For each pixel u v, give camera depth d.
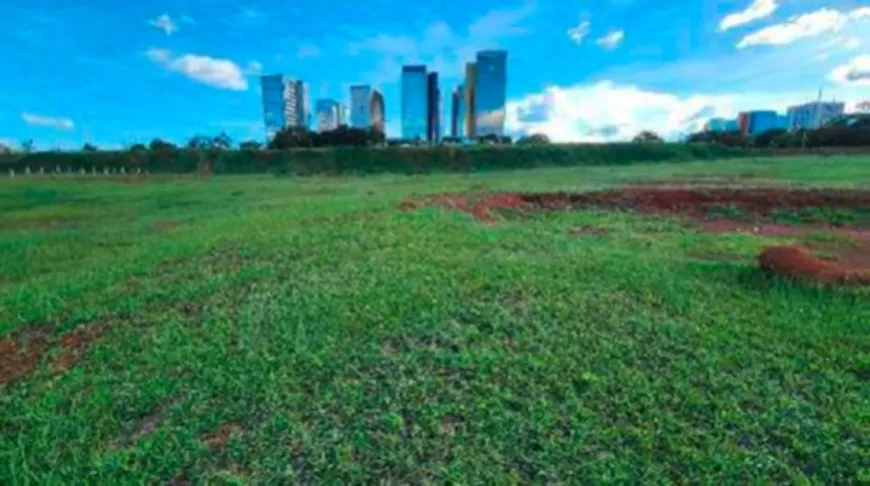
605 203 15.91
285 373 4.59
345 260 8.03
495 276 7.00
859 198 14.75
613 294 6.33
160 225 13.76
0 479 3.46
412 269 7.38
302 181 32.34
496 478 3.19
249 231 10.62
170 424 3.98
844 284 6.45
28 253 10.70
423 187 21.06
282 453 3.54
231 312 6.15
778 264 7.02
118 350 5.35
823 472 3.22
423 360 4.70
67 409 4.33
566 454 3.38
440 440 3.58
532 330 5.29
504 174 35.53
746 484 3.11
